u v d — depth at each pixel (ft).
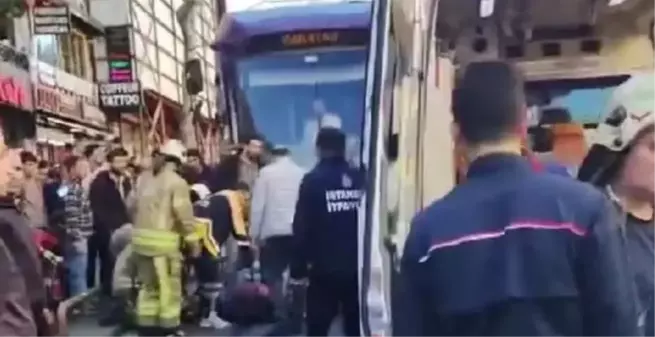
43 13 74.54
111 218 41.78
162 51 124.77
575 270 9.41
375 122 14.64
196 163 39.50
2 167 13.07
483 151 9.97
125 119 106.32
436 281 9.70
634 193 12.44
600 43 20.39
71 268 41.42
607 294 9.34
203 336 32.07
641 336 10.22
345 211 23.53
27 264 13.10
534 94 20.45
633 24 20.12
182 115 106.83
